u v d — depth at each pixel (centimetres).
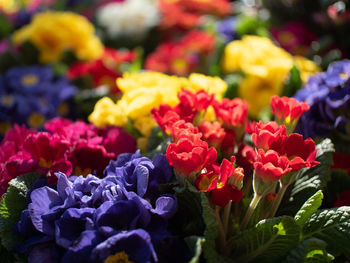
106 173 41
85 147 44
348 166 51
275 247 37
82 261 33
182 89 41
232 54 76
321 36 87
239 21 94
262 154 34
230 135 42
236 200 35
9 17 116
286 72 67
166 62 95
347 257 38
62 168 41
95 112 52
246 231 36
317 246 35
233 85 69
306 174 43
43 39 94
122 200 35
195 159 34
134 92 50
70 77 82
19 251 36
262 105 69
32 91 77
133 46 123
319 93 51
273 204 38
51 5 132
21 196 39
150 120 50
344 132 51
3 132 73
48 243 35
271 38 88
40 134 43
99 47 103
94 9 138
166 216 35
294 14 91
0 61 89
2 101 75
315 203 36
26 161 42
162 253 35
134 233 33
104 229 33
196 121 42
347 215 38
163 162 39
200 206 36
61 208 35
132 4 125
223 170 35
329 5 76
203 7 118
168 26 115
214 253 35
